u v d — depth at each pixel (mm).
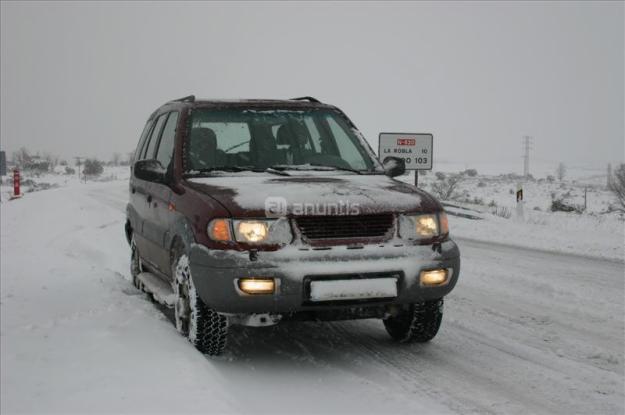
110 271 8906
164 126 6762
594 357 5445
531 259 11375
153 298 7281
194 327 4988
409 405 4207
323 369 4953
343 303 4730
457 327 6445
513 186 47219
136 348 4840
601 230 16188
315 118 6441
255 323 4797
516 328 6426
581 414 4129
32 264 9523
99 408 3688
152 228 6445
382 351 5496
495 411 4148
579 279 9242
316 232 4699
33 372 4398
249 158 5934
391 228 4855
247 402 4188
